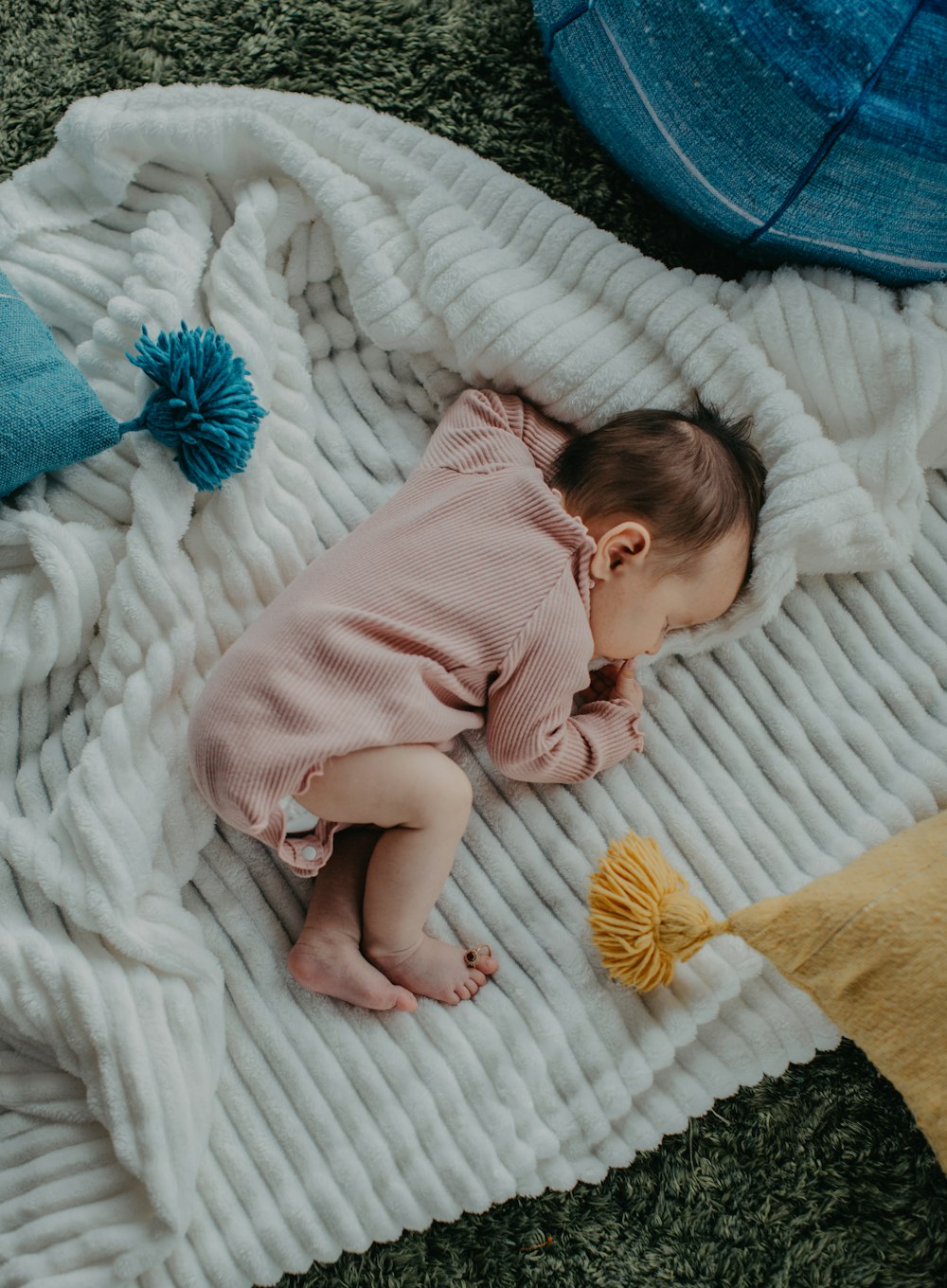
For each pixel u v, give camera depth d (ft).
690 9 3.26
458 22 4.42
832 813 4.03
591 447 3.74
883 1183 3.78
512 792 3.99
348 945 3.63
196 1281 3.46
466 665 3.44
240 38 4.39
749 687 4.10
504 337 3.90
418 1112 3.61
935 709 4.11
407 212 4.00
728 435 3.76
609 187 4.38
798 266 4.08
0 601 3.66
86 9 4.39
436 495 3.59
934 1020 3.29
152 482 3.70
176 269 3.87
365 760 3.36
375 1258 3.66
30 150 4.34
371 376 4.24
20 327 3.63
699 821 3.99
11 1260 3.34
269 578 3.83
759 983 3.89
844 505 3.87
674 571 3.69
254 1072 3.62
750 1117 3.86
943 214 3.57
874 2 3.19
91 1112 3.49
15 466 3.58
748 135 3.44
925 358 3.88
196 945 3.60
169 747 3.66
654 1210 3.76
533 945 3.84
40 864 3.48
